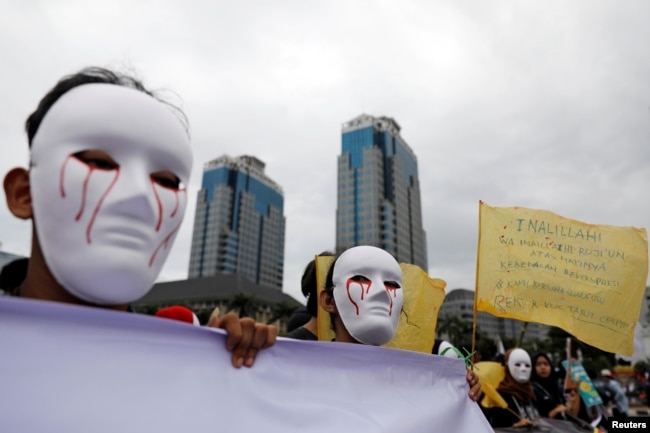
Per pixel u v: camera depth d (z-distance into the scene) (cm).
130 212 123
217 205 11388
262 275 11794
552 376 541
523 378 443
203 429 127
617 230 315
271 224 12481
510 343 5247
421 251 11506
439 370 224
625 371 2716
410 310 322
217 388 135
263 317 6019
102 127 126
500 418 411
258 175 12481
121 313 123
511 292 291
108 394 117
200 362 136
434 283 338
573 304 295
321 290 279
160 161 133
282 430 143
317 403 158
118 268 119
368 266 236
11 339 109
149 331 129
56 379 112
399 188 10994
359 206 10512
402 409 183
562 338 4231
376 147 10844
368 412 170
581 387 543
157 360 128
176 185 144
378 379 186
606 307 298
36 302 113
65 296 131
